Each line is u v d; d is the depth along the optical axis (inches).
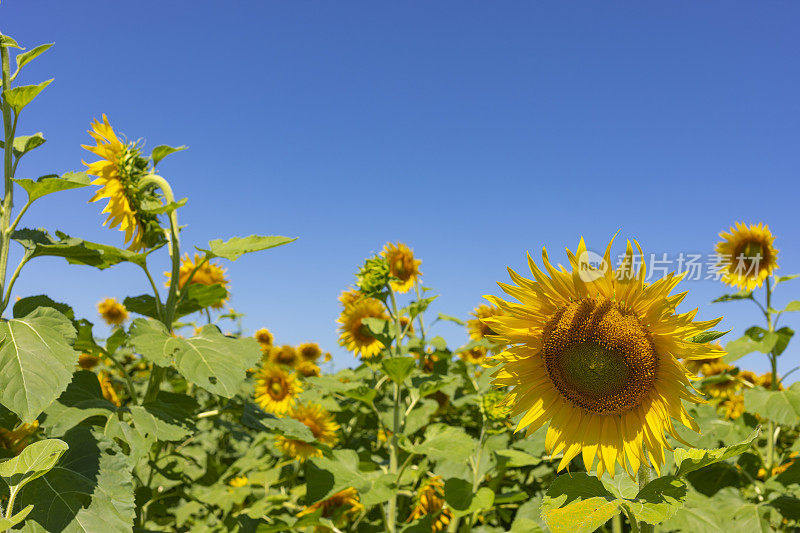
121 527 31.9
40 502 31.3
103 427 38.6
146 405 42.1
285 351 94.2
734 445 25.0
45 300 40.1
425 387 54.4
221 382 37.4
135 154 44.7
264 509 60.8
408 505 64.2
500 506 59.6
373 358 67.4
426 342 72.9
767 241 63.9
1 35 38.7
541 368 30.4
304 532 57.4
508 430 62.2
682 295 27.3
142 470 60.0
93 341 43.2
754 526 47.6
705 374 87.2
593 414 29.3
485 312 82.0
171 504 75.4
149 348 38.5
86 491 32.5
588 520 24.4
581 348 28.8
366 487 47.4
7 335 33.5
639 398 28.3
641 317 28.4
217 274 65.1
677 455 27.2
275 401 69.5
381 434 70.0
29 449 27.1
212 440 89.0
